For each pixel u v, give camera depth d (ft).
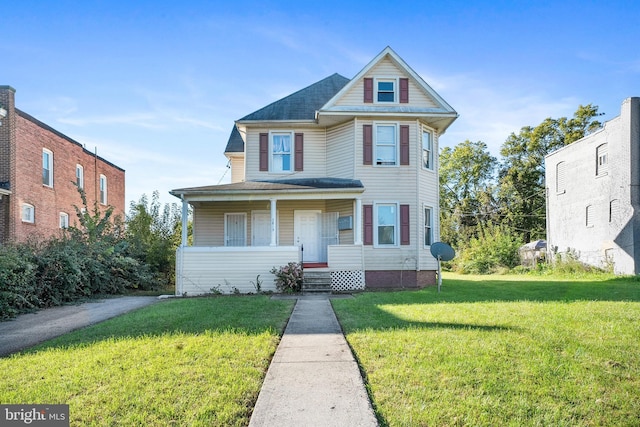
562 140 131.75
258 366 17.35
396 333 22.34
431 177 60.39
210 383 15.31
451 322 25.43
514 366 16.71
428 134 60.95
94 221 58.29
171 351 19.47
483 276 83.15
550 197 97.50
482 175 156.66
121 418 12.63
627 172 71.26
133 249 61.21
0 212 59.41
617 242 74.08
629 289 46.83
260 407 13.12
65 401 13.94
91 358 18.66
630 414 12.78
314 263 55.36
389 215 57.16
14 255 36.83
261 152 60.54
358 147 57.16
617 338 21.01
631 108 70.95
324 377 15.80
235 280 49.37
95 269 49.11
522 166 140.36
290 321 27.76
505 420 12.32
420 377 15.57
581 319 25.96
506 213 142.00
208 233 60.59
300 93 65.98
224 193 50.47
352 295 44.78
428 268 57.93
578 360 17.53
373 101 57.88
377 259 56.13
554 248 95.35
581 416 12.66
